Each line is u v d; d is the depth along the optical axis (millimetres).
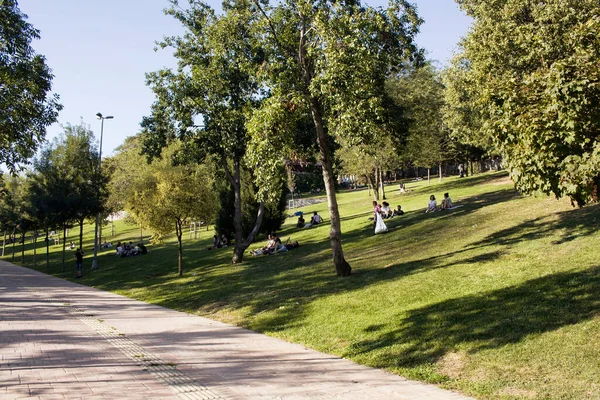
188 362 8180
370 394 6203
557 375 6082
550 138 6316
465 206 24359
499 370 6578
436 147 41250
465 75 22797
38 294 19547
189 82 21438
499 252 12977
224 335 10578
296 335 9992
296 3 13992
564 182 6273
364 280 13422
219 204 31969
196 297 16219
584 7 15156
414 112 33562
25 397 6016
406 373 7070
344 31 12102
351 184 87562
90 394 6195
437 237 17953
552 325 7551
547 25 15250
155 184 22703
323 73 12570
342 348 8719
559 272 9867
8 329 11102
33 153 22219
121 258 35156
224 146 21266
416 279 12172
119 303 16719
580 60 6617
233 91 21562
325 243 23672
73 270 32844
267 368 7715
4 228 46469
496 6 19297
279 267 19062
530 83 7020
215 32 20062
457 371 6863
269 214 31844
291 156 15234
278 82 13820
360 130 12539
